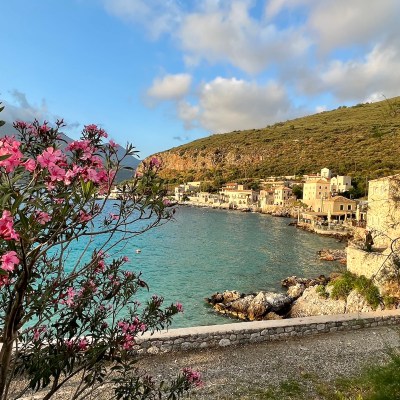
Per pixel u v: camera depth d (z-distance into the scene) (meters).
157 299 5.43
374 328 13.23
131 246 46.91
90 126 3.67
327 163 133.50
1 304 4.09
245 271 36.59
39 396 7.83
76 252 34.06
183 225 78.62
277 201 117.38
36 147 3.68
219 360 10.34
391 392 6.00
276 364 10.21
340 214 86.12
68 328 4.42
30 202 2.99
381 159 112.75
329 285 23.62
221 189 155.12
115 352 4.71
